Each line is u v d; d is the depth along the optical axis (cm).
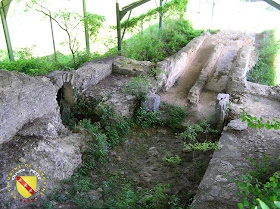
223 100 819
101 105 847
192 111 920
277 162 611
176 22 1812
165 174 679
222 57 1327
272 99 943
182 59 1200
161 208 548
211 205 514
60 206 521
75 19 1157
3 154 564
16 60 1247
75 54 1316
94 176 662
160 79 999
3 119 582
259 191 374
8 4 1205
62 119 860
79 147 709
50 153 604
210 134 819
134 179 659
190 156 745
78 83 879
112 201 544
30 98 658
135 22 1359
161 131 858
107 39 1338
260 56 1492
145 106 868
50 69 1117
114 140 784
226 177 581
